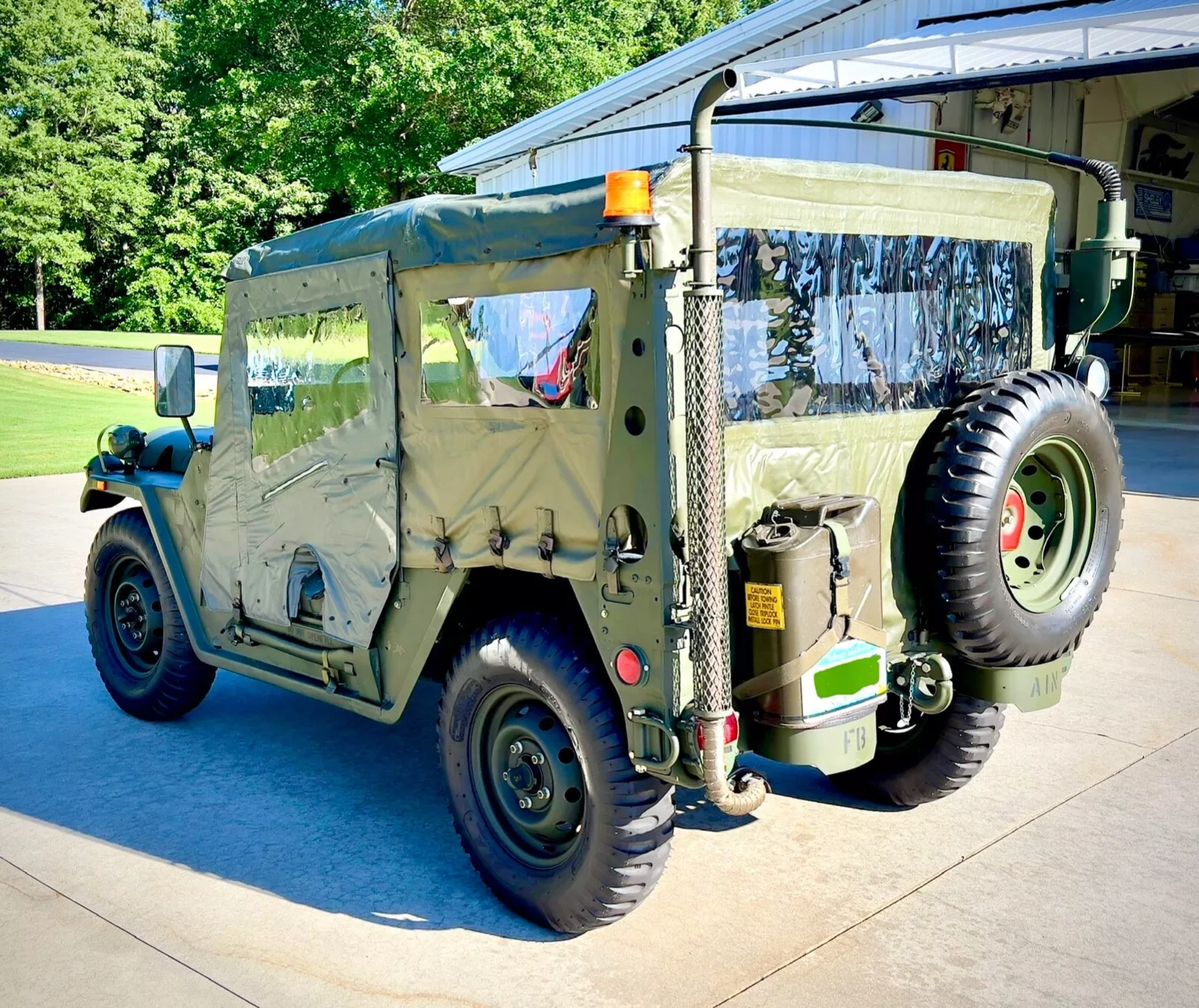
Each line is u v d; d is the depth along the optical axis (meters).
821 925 3.68
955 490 3.47
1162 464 12.49
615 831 3.35
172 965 3.49
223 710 6.00
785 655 3.13
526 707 3.70
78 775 5.07
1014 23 12.93
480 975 3.42
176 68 42.75
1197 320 21.61
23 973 3.46
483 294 3.55
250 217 41.72
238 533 4.82
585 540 3.32
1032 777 4.84
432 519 3.83
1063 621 3.72
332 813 4.64
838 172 3.53
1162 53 9.93
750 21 15.55
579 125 18.17
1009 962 3.44
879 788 4.56
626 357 3.09
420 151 33.34
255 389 4.61
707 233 2.89
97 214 38.62
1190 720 5.45
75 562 9.52
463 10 33.59
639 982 3.36
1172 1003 3.23
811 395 3.54
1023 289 4.26
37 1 38.38
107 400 20.88
